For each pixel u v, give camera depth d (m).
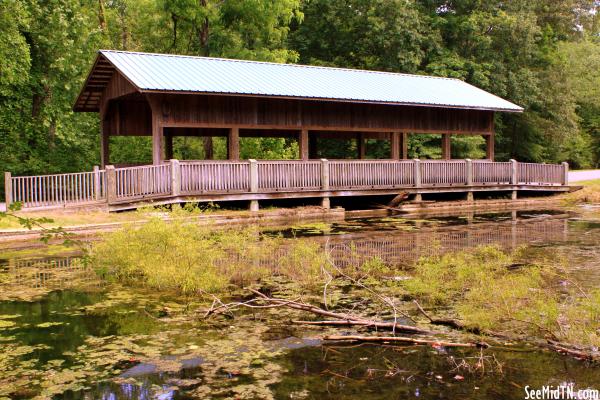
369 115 21.89
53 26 22.86
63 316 7.01
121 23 32.25
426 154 33.38
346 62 38.44
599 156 50.38
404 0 34.97
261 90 17.97
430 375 5.08
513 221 17.78
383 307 7.33
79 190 15.79
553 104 39.84
